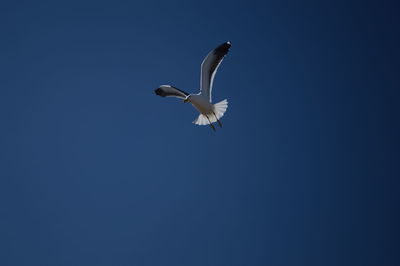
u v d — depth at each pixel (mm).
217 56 14578
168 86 14680
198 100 14383
